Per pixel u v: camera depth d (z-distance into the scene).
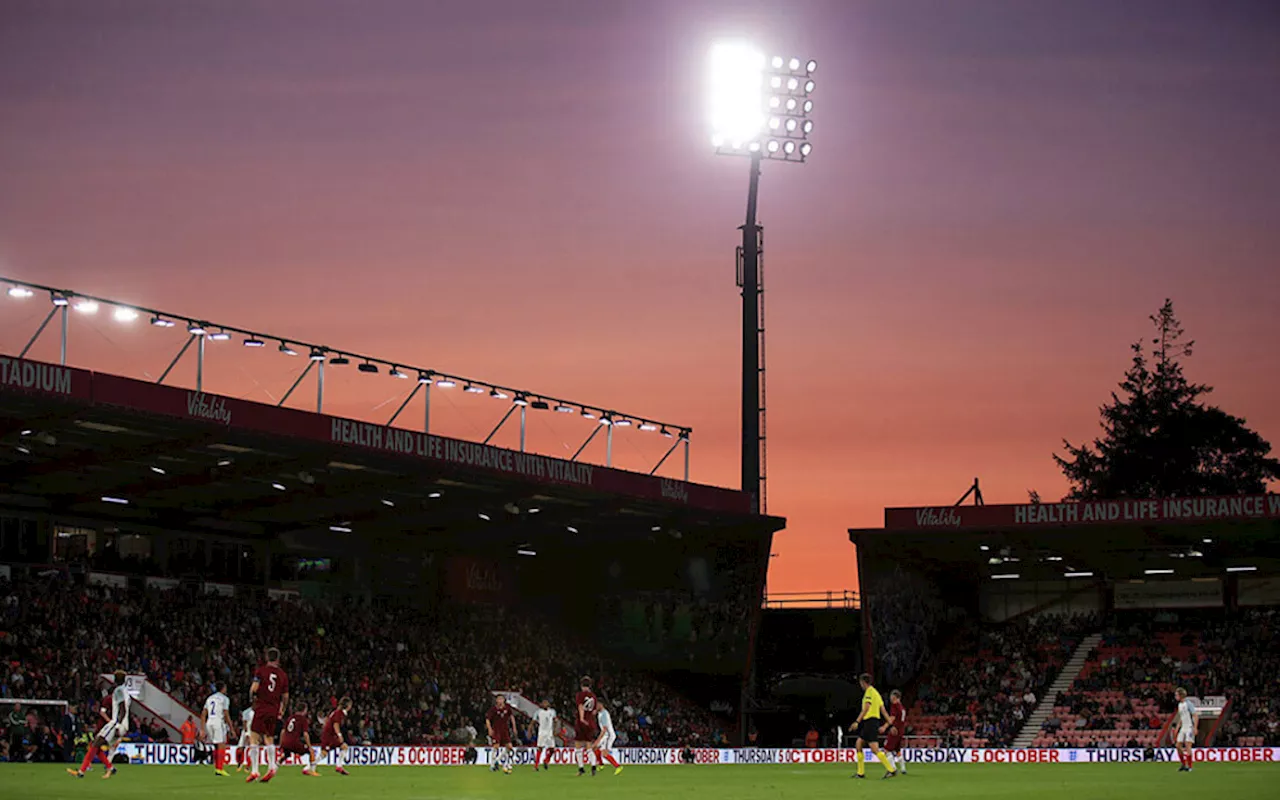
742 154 71.06
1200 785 29.97
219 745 32.34
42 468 49.31
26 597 51.16
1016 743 66.31
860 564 68.62
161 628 54.59
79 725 44.66
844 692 72.38
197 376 48.38
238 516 60.75
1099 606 76.62
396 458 52.16
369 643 62.75
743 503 67.31
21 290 43.09
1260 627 71.12
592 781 33.28
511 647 69.12
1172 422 114.00
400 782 30.70
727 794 26.91
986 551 71.00
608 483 60.59
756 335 71.38
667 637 70.75
